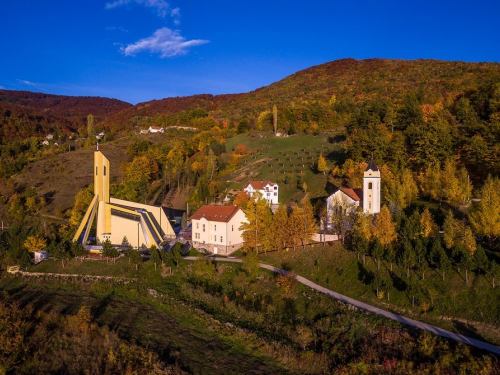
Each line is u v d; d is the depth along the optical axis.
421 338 45.12
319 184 112.62
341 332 50.09
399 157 101.88
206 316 56.78
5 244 85.94
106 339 49.59
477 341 45.91
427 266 58.16
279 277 62.78
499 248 59.44
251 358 47.59
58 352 47.66
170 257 72.31
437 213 76.56
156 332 53.22
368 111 143.50
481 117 122.12
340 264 66.12
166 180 138.88
